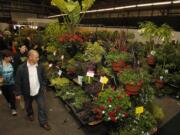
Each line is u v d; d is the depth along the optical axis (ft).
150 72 16.33
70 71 13.24
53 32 17.71
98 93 8.98
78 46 13.67
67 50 14.28
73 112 10.99
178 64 15.21
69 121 10.96
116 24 52.01
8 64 10.70
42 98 9.92
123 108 7.70
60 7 15.62
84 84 11.18
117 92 8.15
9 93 11.04
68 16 16.25
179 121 10.71
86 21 66.69
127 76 8.73
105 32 26.71
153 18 37.35
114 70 11.03
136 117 8.71
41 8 77.25
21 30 29.53
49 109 12.32
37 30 27.68
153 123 9.07
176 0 26.03
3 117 11.38
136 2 32.60
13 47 20.90
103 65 12.05
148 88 9.17
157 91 14.96
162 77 15.33
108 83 9.99
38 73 9.43
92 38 21.89
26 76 9.11
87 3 16.08
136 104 8.85
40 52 19.19
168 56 15.72
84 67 12.01
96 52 12.41
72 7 15.38
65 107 12.55
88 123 9.25
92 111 8.75
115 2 37.70
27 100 10.16
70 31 16.63
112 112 7.38
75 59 13.78
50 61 17.37
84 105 10.43
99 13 68.54
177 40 18.74
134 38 24.91
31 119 10.97
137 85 8.23
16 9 70.44
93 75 10.63
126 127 8.53
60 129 10.19
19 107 12.57
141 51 18.04
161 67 16.11
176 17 31.71
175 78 14.76
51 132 9.93
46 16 81.05
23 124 10.66
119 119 7.89
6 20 68.85
